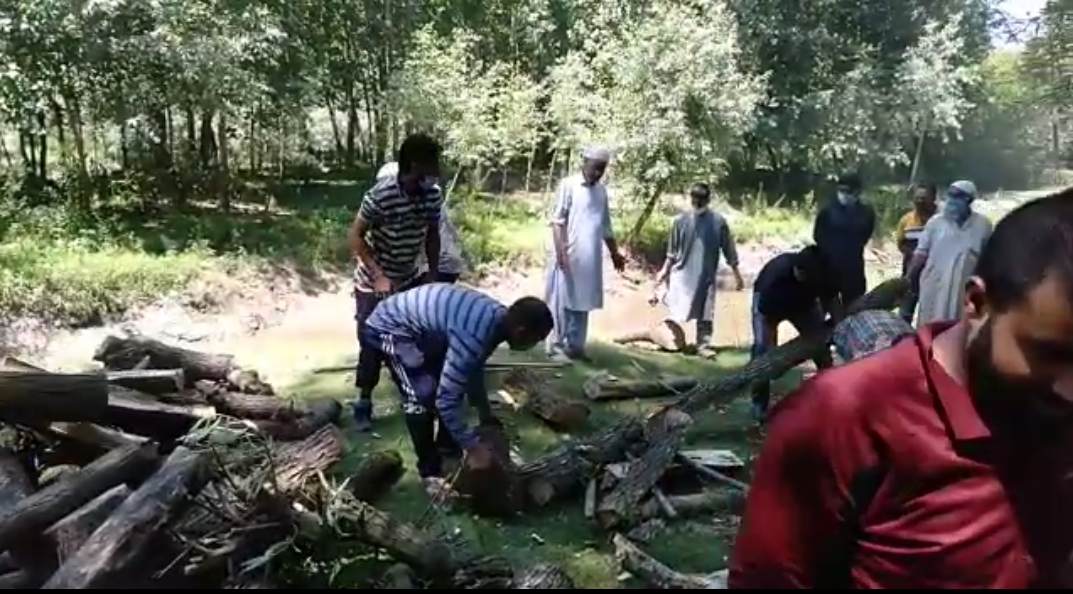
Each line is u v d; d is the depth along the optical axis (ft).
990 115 80.48
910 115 66.90
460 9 62.64
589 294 27.66
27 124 43.34
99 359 21.89
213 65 42.42
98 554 10.77
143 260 38.73
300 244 43.24
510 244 47.19
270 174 58.90
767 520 4.71
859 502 4.49
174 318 36.35
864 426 4.42
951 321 4.66
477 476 16.39
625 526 16.33
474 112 51.42
